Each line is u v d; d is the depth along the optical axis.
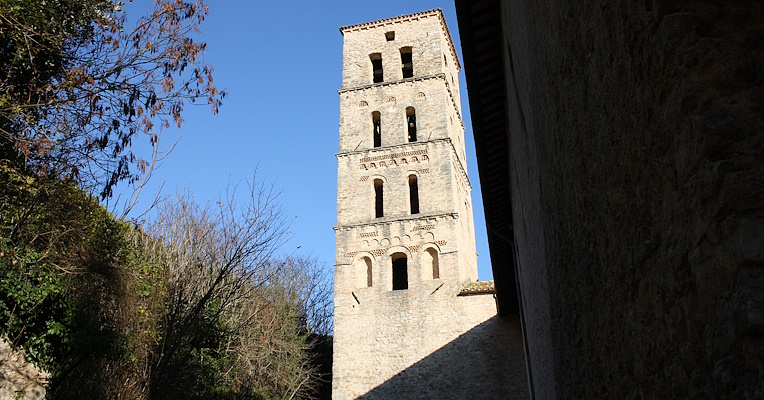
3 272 11.05
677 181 2.41
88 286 13.21
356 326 27.14
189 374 19.31
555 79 4.96
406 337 26.45
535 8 5.84
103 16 10.77
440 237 28.33
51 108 10.16
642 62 2.71
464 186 33.94
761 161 2.11
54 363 12.08
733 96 2.23
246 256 19.73
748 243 1.97
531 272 10.19
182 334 17.70
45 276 11.93
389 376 25.78
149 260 18.17
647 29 2.62
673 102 2.40
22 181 10.38
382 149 31.06
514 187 12.76
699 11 2.40
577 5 3.94
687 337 2.39
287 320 30.89
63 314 12.30
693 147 2.26
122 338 13.73
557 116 5.01
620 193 3.19
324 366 34.50
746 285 1.94
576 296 4.77
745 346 1.93
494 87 10.95
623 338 3.36
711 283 2.17
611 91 3.24
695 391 2.33
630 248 3.08
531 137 7.45
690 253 2.33
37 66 10.17
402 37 34.78
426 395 25.05
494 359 25.08
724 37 2.34
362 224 29.31
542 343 9.08
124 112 10.44
